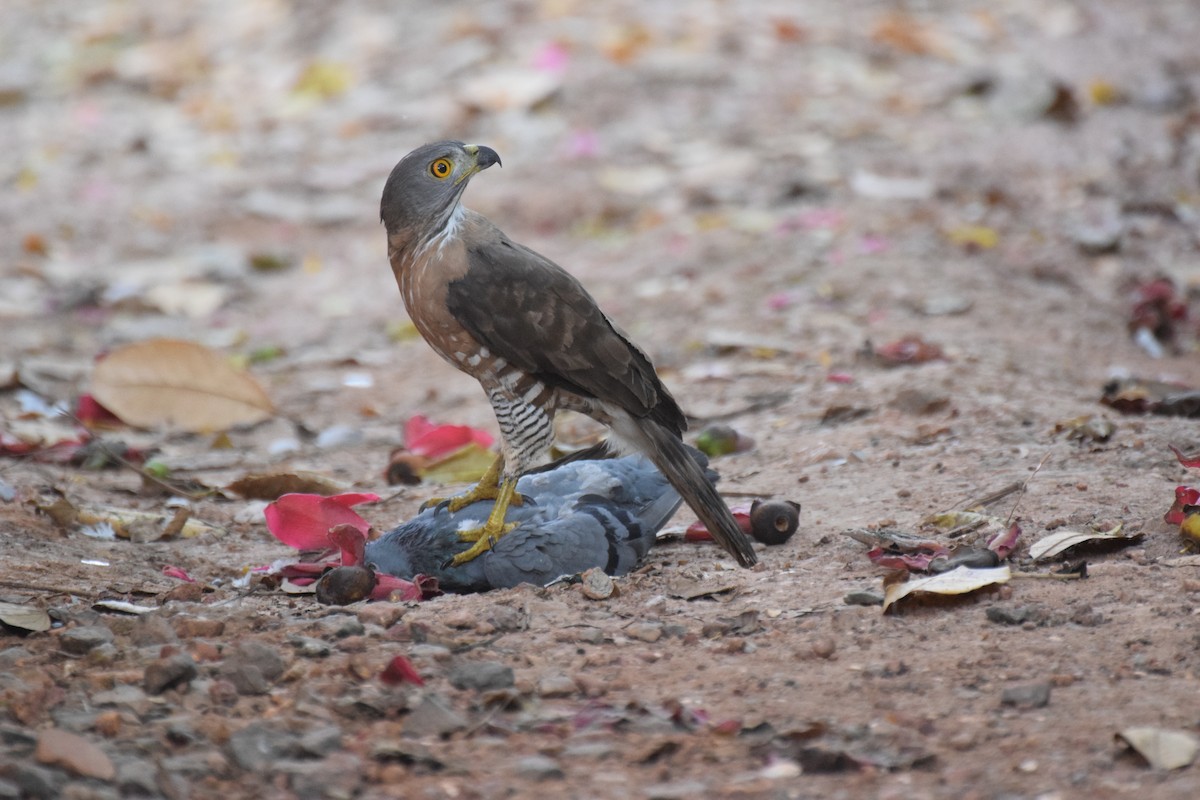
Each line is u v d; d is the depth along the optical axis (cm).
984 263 1655
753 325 1504
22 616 730
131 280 1845
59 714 621
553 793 564
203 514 1026
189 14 2878
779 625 738
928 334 1417
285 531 891
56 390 1449
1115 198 1827
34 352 1594
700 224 1850
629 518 848
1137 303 1456
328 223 2047
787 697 643
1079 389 1242
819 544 883
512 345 837
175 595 811
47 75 2700
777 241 1755
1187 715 602
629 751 597
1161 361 1382
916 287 1567
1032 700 620
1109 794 544
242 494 1073
